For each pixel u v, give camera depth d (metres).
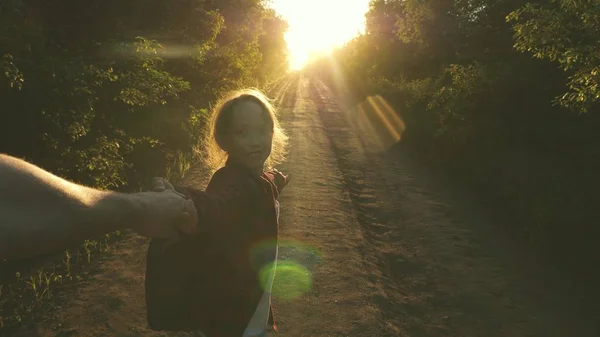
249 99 1.48
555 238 6.58
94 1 8.38
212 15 13.77
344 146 14.71
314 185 9.55
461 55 14.40
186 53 11.76
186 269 1.24
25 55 5.26
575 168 7.54
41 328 3.90
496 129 9.26
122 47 8.01
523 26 5.63
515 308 4.97
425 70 22.17
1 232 0.45
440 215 8.09
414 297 5.16
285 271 5.33
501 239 6.98
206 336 1.38
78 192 0.58
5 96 4.87
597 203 6.50
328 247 6.20
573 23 5.16
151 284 1.24
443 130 10.71
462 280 5.62
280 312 4.41
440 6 17.73
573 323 4.71
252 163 1.45
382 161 12.62
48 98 5.25
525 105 9.15
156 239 1.08
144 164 8.67
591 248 6.12
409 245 6.71
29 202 0.49
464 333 4.47
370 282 5.24
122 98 7.02
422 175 11.11
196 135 10.96
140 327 4.05
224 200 1.20
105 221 0.61
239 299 1.34
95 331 3.94
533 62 8.86
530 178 7.94
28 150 5.32
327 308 4.56
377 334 4.18
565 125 8.01
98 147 6.41
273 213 1.46
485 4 13.27
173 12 11.95
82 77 6.04
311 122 20.27
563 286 5.51
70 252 5.38
